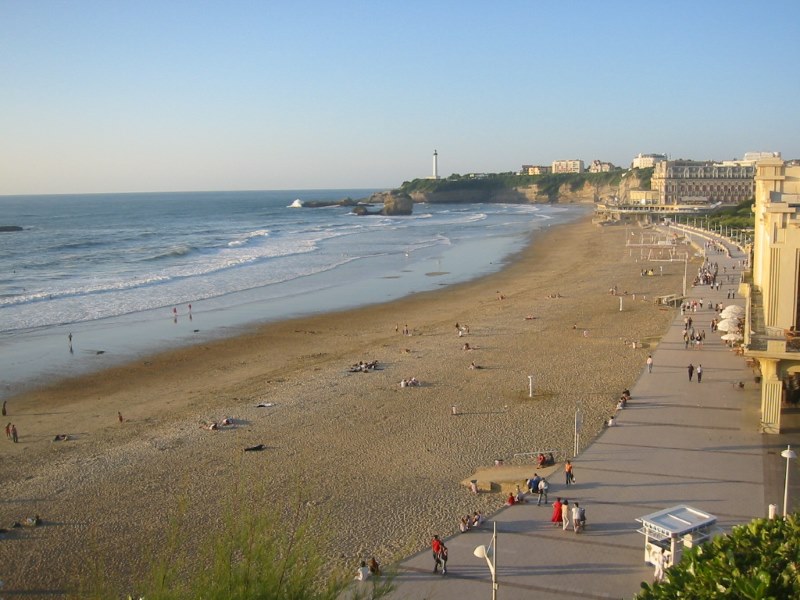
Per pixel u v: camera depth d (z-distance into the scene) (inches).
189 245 5457.7
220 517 1142.3
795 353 1275.8
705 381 1673.2
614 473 1191.6
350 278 3750.0
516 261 4451.3
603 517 1042.1
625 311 2669.8
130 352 2250.2
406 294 3267.7
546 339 2284.7
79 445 1494.8
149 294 3233.3
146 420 1638.8
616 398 1662.2
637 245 4832.7
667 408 1498.5
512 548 969.5
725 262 3725.4
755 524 523.8
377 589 621.0
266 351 2255.2
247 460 1384.1
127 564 1010.1
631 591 848.3
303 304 3029.0
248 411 1672.0
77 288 3366.1
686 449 1278.3
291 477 1296.8
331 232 6865.2
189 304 2992.1
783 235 1365.7
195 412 1681.8
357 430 1531.7
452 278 3752.5
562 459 1333.7
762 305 1603.1
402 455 1387.8
